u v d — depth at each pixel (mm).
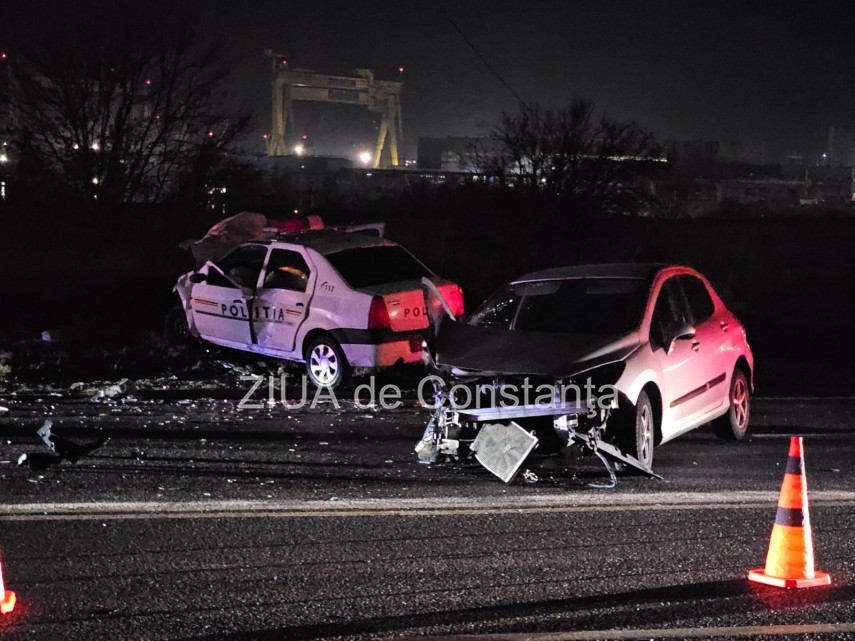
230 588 5672
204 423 10531
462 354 8758
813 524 7207
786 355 17609
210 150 32375
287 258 13133
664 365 8922
